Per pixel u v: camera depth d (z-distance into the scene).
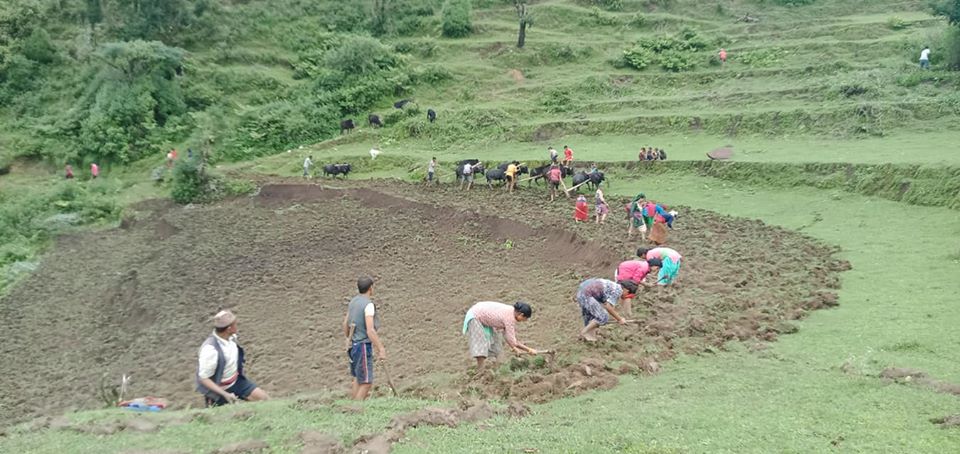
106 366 19.58
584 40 53.06
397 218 29.88
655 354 12.09
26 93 47.75
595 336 13.00
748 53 45.38
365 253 26.39
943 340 11.70
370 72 48.00
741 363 11.37
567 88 44.50
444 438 7.71
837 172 26.98
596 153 34.69
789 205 25.80
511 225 26.28
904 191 24.33
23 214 34.78
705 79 43.72
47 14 52.72
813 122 33.47
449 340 17.47
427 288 22.14
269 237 29.55
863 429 7.72
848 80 36.56
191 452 7.49
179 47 49.84
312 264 25.83
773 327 13.38
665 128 37.12
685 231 23.08
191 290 24.45
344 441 7.62
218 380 10.02
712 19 55.44
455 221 28.11
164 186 38.47
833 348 11.87
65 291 26.62
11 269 28.95
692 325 13.38
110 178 40.78
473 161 34.19
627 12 57.66
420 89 47.47
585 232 23.72
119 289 25.70
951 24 35.62
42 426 8.87
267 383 16.23
